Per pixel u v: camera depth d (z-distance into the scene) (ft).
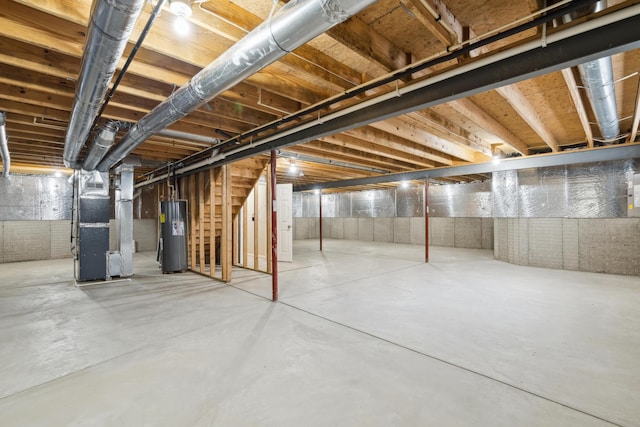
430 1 5.50
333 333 9.16
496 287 14.71
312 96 9.57
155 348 8.24
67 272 19.70
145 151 16.57
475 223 31.04
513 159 18.31
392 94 7.88
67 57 7.54
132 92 8.63
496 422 5.24
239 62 5.60
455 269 19.51
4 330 9.62
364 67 8.27
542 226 19.90
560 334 8.95
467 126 13.89
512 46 5.88
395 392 6.15
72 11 5.45
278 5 5.84
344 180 28.94
